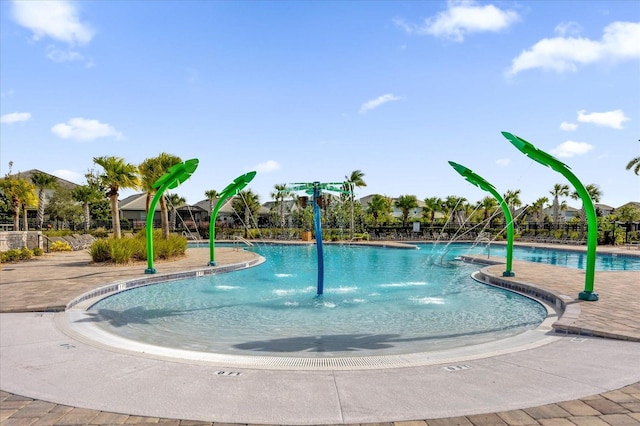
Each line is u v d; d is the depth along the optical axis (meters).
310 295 10.70
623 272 13.19
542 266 15.10
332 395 3.94
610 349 5.39
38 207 35.44
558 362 4.86
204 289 11.59
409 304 9.53
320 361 5.16
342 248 28.94
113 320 8.03
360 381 4.30
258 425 3.38
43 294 9.22
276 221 45.41
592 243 8.55
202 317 8.30
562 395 3.89
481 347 5.79
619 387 4.09
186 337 6.88
